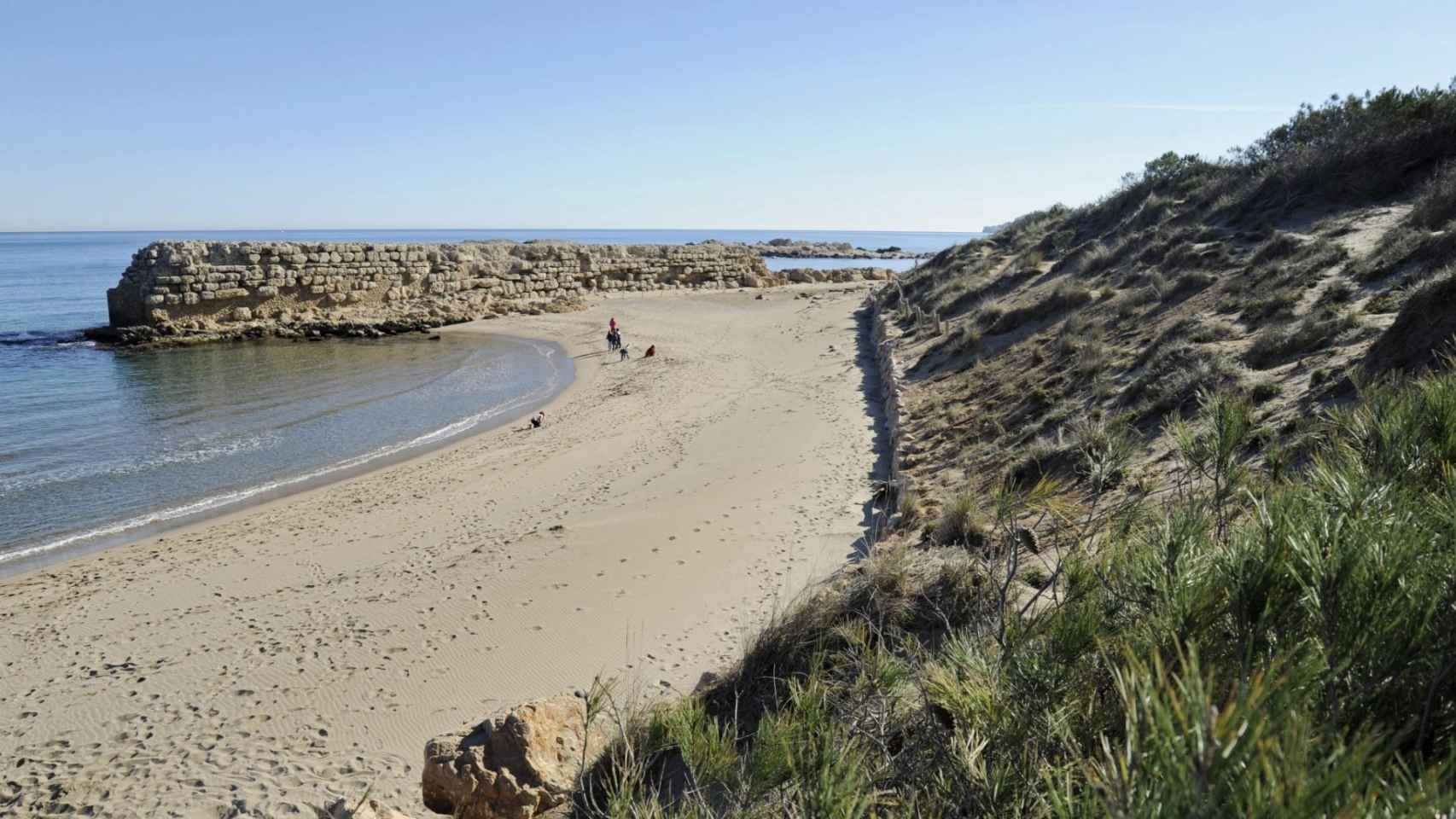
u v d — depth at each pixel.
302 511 17.48
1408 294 11.99
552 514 15.52
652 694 8.30
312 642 10.61
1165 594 2.21
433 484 19.05
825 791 2.20
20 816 7.47
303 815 7.20
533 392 31.94
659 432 22.11
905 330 30.53
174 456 22.69
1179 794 1.03
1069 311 21.53
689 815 2.88
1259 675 1.16
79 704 9.45
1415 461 2.94
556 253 65.06
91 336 47.41
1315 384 10.05
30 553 15.28
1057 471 10.32
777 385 27.50
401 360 40.44
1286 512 2.21
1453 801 1.03
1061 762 2.11
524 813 5.43
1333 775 1.02
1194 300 17.33
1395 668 1.65
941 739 2.58
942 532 8.63
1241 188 25.73
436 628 10.70
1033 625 2.86
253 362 39.94
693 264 71.25
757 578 11.38
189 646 10.83
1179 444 4.28
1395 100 22.81
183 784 7.80
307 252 53.28
